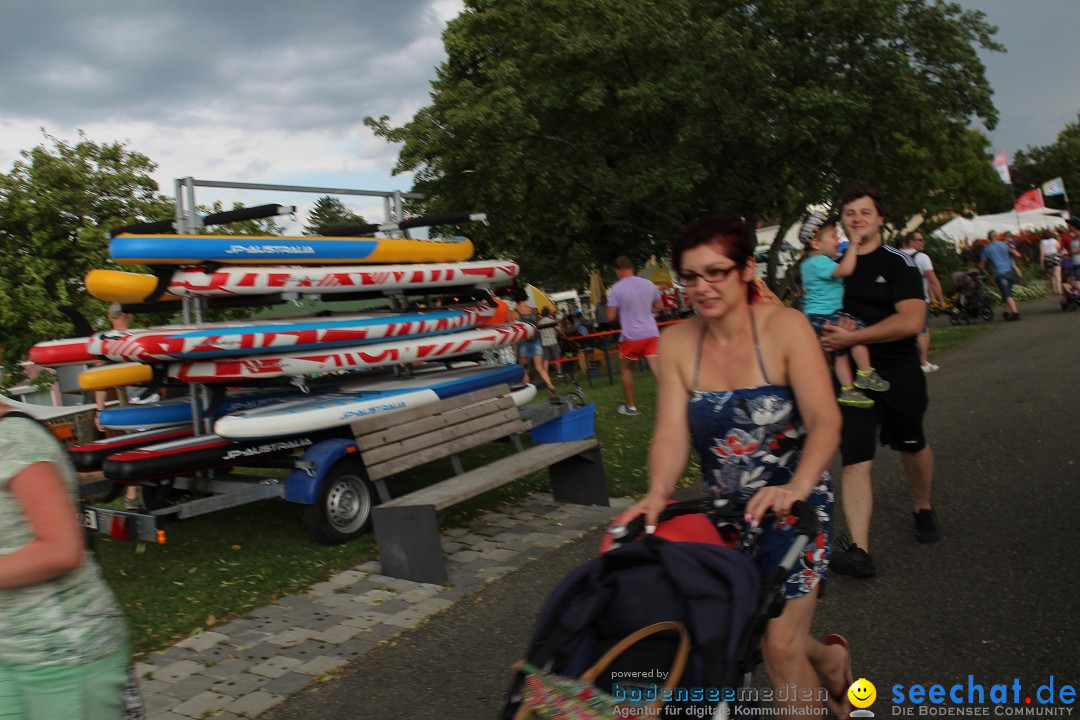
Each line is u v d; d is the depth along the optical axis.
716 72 19.03
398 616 5.18
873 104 20.80
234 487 6.81
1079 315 18.84
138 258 6.59
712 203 22.27
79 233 10.71
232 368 6.91
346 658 4.62
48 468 2.29
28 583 2.25
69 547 2.27
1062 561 4.80
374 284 8.05
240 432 6.58
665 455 2.93
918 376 5.09
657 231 23.64
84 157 11.08
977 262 29.69
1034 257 35.94
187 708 4.14
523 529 6.83
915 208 27.80
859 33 20.14
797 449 2.88
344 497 6.75
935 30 20.62
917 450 5.23
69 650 2.35
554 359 18.56
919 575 4.88
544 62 20.94
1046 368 11.39
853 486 4.96
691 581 2.30
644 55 20.36
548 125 21.97
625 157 22.33
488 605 5.24
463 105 20.59
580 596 2.37
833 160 22.02
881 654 4.02
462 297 9.45
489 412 7.54
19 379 10.42
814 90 19.14
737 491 2.90
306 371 7.33
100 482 6.85
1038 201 41.91
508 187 21.52
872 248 5.07
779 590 2.42
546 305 23.95
